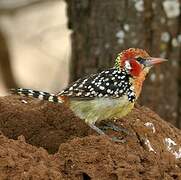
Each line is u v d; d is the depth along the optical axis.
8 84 22.77
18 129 10.95
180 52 15.23
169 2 15.05
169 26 15.12
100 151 9.50
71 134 10.71
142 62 10.87
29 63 26.02
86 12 15.51
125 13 15.08
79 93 10.59
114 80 10.63
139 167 9.48
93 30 15.45
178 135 11.15
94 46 15.48
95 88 10.55
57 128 10.85
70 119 10.88
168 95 15.33
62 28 20.98
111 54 15.29
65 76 24.11
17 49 25.39
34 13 24.83
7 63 22.59
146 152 10.06
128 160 9.54
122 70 10.80
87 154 9.45
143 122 10.90
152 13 15.05
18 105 11.42
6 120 11.07
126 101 10.67
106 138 9.72
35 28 24.81
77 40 15.82
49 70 25.67
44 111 11.09
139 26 15.05
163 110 15.38
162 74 15.26
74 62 15.95
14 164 9.06
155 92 15.30
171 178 9.75
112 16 15.18
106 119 10.95
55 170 9.15
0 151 9.13
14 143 9.40
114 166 9.41
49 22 24.83
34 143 10.68
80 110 10.73
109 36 15.26
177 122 15.47
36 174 8.98
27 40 24.78
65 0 16.42
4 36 22.44
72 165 9.38
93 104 10.62
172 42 15.20
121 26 15.14
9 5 21.95
